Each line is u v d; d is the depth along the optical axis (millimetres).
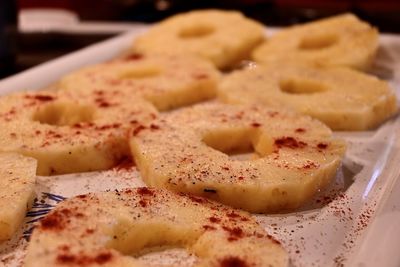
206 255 252
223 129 321
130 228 258
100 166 316
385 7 608
